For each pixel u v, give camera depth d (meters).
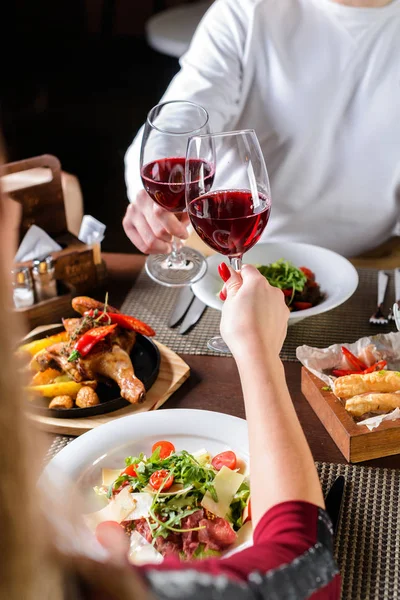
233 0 2.04
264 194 1.25
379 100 2.00
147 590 0.62
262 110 2.10
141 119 5.24
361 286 1.65
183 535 0.97
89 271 1.66
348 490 1.09
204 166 1.24
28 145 4.92
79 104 5.46
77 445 1.15
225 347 1.43
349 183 2.10
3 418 0.49
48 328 1.50
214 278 1.57
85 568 0.56
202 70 2.03
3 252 0.51
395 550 0.98
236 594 0.64
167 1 5.90
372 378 1.20
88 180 4.44
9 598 0.50
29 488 0.50
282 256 1.67
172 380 1.33
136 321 1.39
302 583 0.71
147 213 1.55
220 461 1.09
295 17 1.99
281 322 0.97
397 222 2.17
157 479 1.04
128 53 6.11
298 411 1.26
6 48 6.11
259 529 0.79
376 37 1.95
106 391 1.33
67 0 6.00
